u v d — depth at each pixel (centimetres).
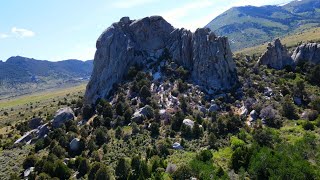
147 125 13838
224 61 17200
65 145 13450
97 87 18450
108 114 15162
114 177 10494
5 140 16925
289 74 17175
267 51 18775
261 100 15175
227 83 16762
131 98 16162
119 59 18675
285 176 8856
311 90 15762
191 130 13012
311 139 10956
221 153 11469
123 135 13338
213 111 14525
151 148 11894
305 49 18512
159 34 19725
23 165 12588
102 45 19100
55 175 11194
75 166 11906
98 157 11819
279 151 10406
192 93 15888
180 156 11306
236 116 13650
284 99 14925
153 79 17325
